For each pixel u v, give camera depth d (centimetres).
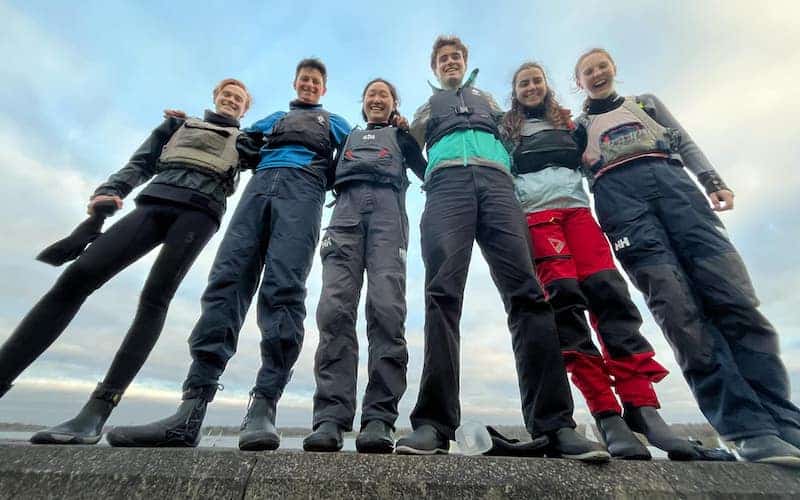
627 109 233
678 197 199
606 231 213
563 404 151
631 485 120
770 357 166
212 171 223
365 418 159
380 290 187
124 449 128
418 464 120
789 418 154
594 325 194
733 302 174
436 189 209
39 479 119
